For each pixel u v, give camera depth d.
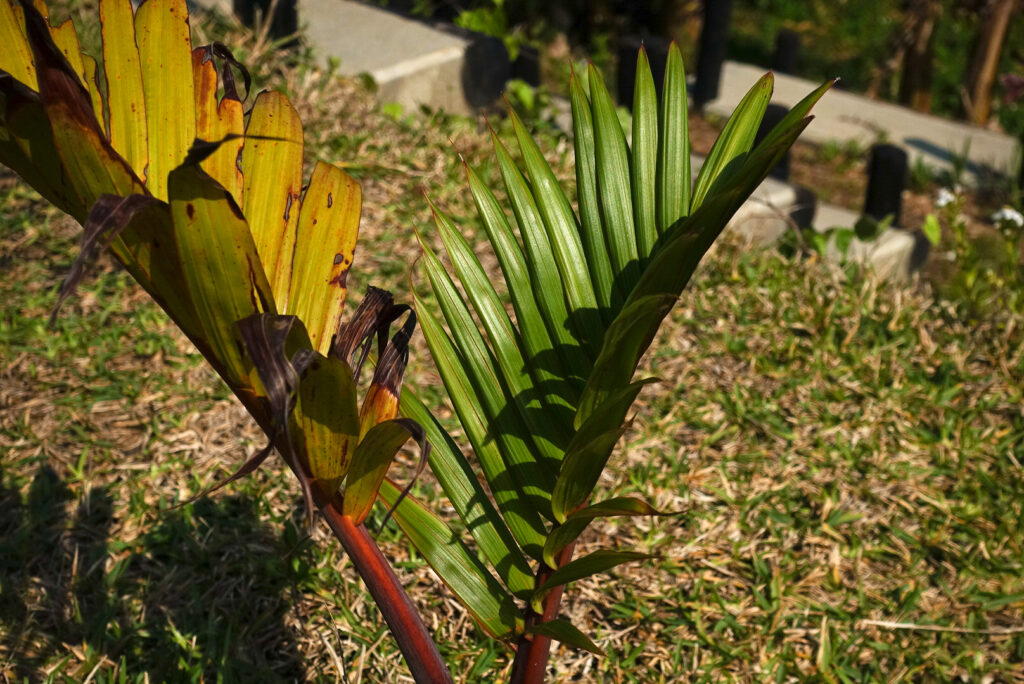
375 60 5.32
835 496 2.83
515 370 1.42
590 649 1.30
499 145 1.41
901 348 3.53
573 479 1.30
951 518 2.79
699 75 8.16
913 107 9.05
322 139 4.34
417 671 1.35
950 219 4.01
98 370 3.03
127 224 1.00
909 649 2.38
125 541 2.49
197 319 1.15
